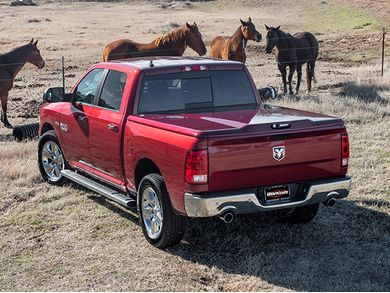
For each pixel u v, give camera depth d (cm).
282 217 690
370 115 1295
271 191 572
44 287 535
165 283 538
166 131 576
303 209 658
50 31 4306
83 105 738
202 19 5509
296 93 1734
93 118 703
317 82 2042
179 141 554
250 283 532
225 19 5544
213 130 542
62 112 786
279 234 645
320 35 4156
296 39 1741
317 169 587
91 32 4294
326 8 6141
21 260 596
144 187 616
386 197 755
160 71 656
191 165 540
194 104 668
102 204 761
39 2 8594
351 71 2311
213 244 623
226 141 542
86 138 726
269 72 2352
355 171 870
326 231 653
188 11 7012
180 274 556
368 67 2370
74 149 766
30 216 721
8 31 4266
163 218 591
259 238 634
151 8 7506
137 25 4947
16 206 764
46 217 718
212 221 686
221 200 542
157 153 586
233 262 580
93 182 734
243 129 548
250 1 7162
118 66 689
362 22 5022
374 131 1145
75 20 5503
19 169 899
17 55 1403
